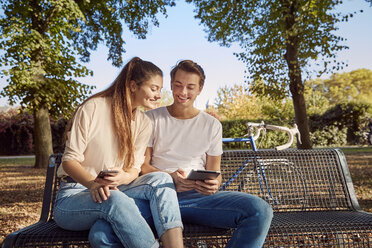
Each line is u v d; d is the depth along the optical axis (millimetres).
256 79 12359
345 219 2004
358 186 5871
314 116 23688
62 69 10492
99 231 1671
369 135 22328
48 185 2248
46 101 10766
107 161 2002
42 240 1700
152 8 12773
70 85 10797
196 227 1888
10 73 9359
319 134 23281
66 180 2004
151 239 1657
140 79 2082
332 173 2578
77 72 10719
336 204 2480
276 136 21172
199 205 1978
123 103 2039
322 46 10867
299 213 2334
